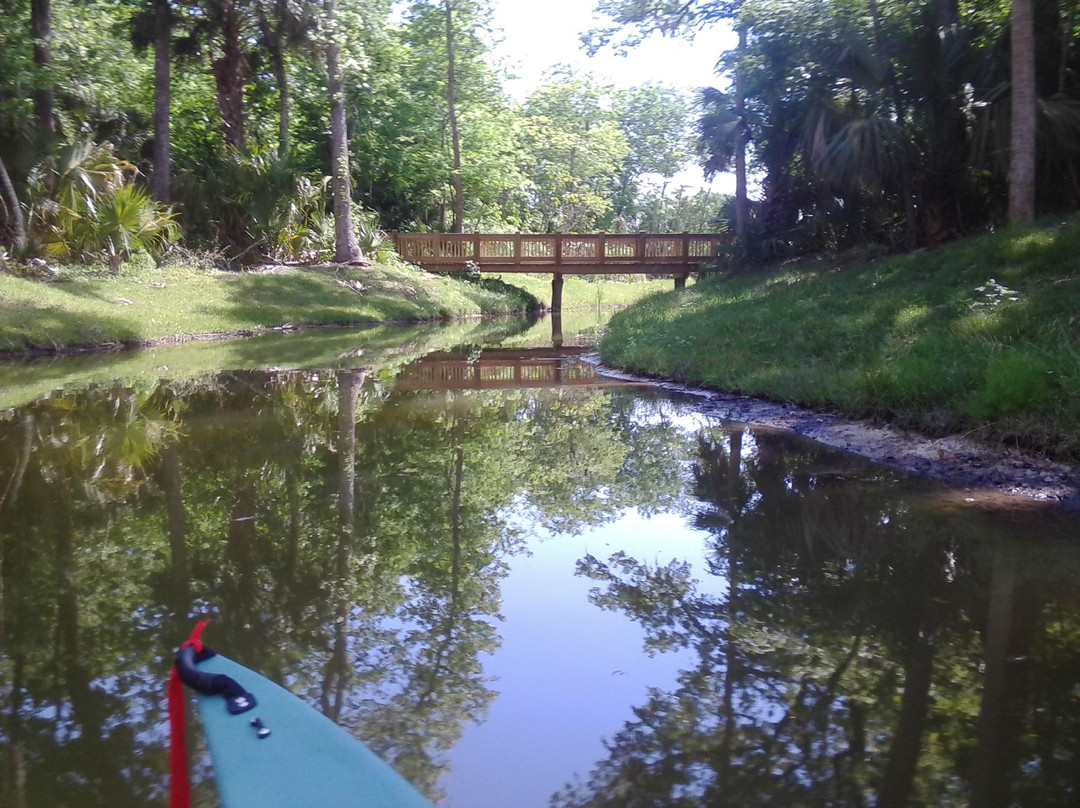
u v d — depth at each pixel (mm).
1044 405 5926
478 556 4562
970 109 12898
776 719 2912
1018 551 4348
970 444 6137
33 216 17062
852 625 3621
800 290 13109
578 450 7090
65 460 6531
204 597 3949
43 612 3764
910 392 6965
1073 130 11852
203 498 5566
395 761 2670
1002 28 12828
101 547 4637
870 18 14086
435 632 3619
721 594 4008
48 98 19750
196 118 26875
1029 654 3281
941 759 2643
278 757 1933
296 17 20875
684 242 24016
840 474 5984
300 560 4473
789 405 8297
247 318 18281
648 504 5512
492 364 12805
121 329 15086
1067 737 2730
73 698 3025
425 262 25828
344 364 12695
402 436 7594
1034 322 7660
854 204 15453
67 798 2443
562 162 46750
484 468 6484
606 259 24562
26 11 20672
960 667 3207
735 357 10156
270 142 28000
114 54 23250
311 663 3316
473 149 32812
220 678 2166
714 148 19188
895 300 10289
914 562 4273
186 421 8133
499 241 25297
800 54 15508
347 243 23812
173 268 19391
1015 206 11641
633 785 2531
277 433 7613
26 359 12859
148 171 22875
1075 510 4934
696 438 7414
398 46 30156
